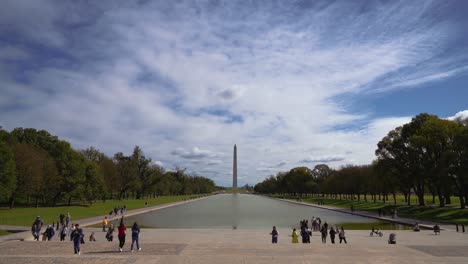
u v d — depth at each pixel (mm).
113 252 24750
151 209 95625
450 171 71500
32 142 109188
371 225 58781
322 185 185500
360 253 23859
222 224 61094
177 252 24453
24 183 87688
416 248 26484
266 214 83562
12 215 65125
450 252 24625
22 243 29781
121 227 25406
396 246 27406
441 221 59875
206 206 120625
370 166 129375
